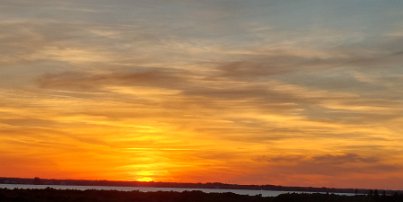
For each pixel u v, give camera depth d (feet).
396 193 263.08
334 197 250.37
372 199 251.80
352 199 247.29
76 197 204.44
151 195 232.73
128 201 203.10
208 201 221.25
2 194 189.88
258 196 253.03
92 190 245.65
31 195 197.77
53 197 197.67
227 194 252.83
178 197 230.27
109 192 237.45
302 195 251.19
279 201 234.99
